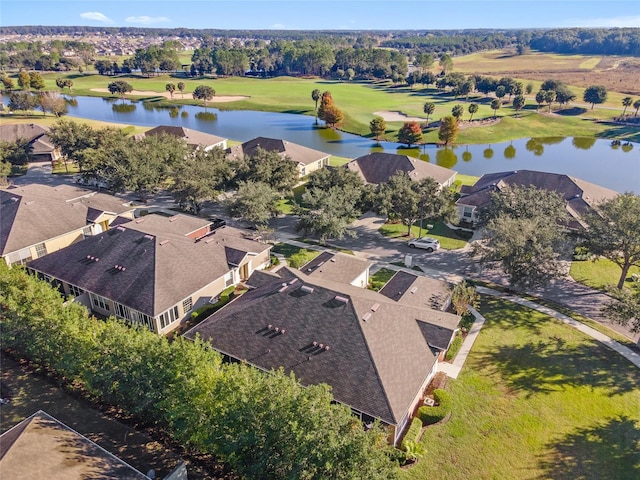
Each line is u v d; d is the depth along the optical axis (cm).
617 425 2855
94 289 3950
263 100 16825
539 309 4134
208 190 5947
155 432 2753
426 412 2861
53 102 13125
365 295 3491
